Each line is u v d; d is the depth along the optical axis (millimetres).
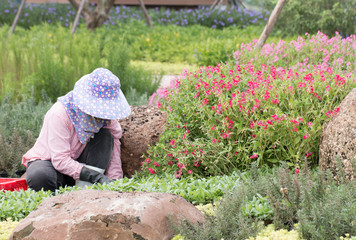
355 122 3693
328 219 2908
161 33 15000
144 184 3861
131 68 8266
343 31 13266
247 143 4285
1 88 7340
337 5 13008
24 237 2896
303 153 4195
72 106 4449
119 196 3129
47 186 4402
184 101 4648
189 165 4434
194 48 12359
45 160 4488
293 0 13453
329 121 3990
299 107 4285
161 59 13070
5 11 18891
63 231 2842
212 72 4930
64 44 8477
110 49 7992
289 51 6578
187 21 17797
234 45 10938
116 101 4379
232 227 2979
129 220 2850
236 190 3346
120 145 4973
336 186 3578
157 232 2881
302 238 2902
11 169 5531
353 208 2947
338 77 4262
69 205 3068
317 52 6383
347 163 3646
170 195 3229
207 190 3768
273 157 4312
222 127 4266
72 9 20016
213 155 4375
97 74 4305
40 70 7309
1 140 5562
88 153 4551
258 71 4730
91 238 2811
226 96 4410
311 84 4250
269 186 3312
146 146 4945
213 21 17953
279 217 3168
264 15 17828
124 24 15977
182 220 2932
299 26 13578
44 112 6492
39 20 18547
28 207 3568
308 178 3404
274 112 4238
